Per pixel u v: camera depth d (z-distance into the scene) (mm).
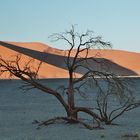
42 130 22844
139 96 48969
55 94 25406
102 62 25969
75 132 21766
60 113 35688
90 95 54562
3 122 27969
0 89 68125
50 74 136750
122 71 176000
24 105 45062
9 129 23703
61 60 149125
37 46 179125
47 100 51969
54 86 81688
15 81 76812
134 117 31906
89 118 30688
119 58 190875
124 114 34281
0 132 22359
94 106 42531
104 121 26594
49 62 147125
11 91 65000
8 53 148375
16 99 54125
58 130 22734
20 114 34438
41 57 152500
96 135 20469
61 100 25516
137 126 25406
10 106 43750
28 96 58312
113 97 46406
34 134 21125
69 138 19359
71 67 25562
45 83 89375
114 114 34094
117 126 25328
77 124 25188
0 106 43875
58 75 137875
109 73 26016
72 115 25453
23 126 25281
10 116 32594
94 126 24734
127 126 25438
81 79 25781
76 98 52375
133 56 195375
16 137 19891
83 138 19234
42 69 138250
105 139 18875
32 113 35656
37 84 25562
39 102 49344
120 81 26094
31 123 27172
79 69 115750
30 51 163750
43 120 29219
